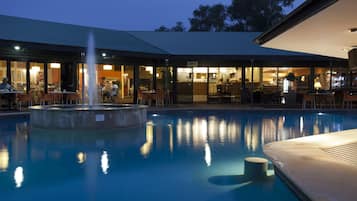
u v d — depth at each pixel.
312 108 16.84
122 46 17.11
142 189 4.61
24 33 15.16
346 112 15.57
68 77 17.25
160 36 20.64
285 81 20.31
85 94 17.27
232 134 9.51
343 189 3.50
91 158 6.46
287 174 4.07
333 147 5.84
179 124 11.70
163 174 5.36
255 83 20.61
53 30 16.94
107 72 18.80
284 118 13.87
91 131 9.66
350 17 3.96
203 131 10.06
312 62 19.66
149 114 14.88
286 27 4.43
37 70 16.25
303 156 5.01
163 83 19.80
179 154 6.87
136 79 18.95
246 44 19.66
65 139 8.41
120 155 6.73
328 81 19.95
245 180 5.00
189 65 19.84
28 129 10.02
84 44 15.95
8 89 14.02
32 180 5.02
